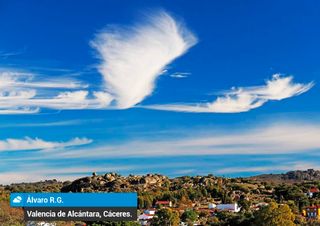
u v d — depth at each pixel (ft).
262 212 305.32
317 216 439.22
